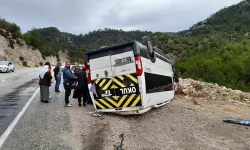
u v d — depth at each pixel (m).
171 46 174.00
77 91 10.80
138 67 8.66
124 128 8.02
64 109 10.28
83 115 9.31
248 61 77.19
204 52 134.25
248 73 72.94
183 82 19.39
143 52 9.27
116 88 9.05
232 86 54.16
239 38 186.38
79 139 6.79
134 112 9.05
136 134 7.52
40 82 11.82
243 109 12.90
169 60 14.29
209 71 67.31
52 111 9.85
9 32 65.06
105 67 9.20
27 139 6.65
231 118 9.95
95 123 8.34
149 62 9.83
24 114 9.30
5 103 11.52
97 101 9.45
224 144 7.25
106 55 9.16
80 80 10.76
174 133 7.89
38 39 86.31
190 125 8.92
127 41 8.84
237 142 7.51
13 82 21.19
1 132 7.19
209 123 9.41
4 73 32.88
